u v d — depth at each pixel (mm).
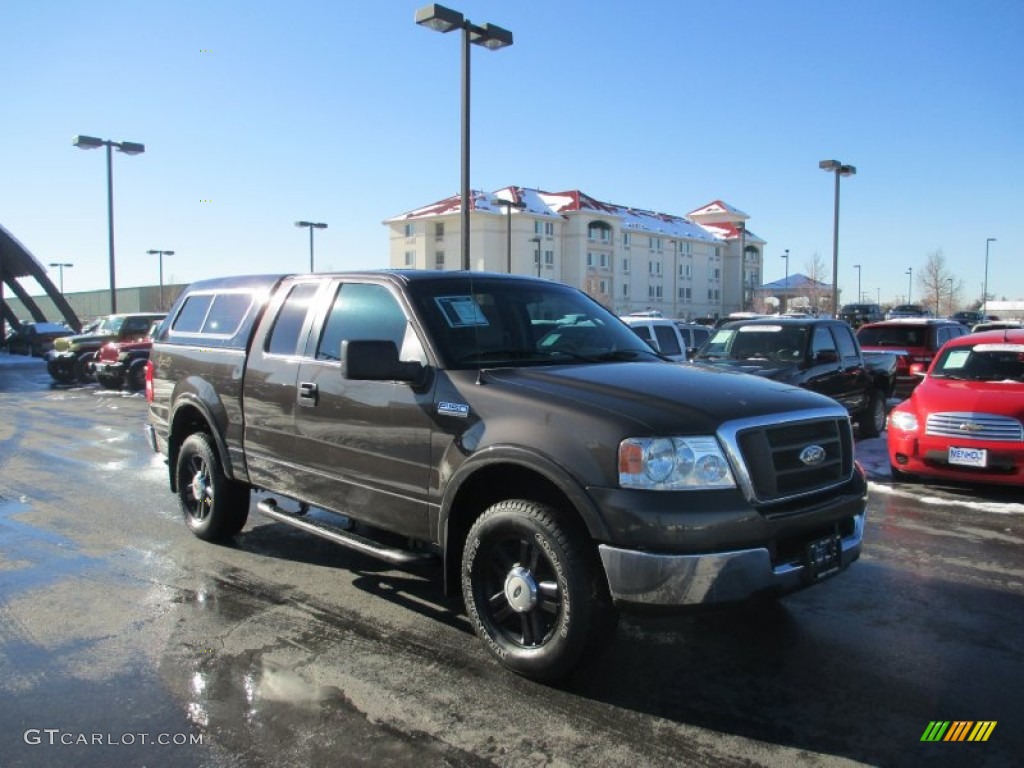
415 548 4492
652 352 5008
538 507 3686
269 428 5270
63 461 9734
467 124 16062
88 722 3430
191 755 3172
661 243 89375
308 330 5109
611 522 3387
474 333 4445
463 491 4047
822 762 3141
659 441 3379
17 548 6012
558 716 3484
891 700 3650
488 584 3959
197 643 4250
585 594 3533
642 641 4301
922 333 16016
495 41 16250
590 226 80375
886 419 12609
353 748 3225
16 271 46062
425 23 15375
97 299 74000
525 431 3691
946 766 3123
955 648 4219
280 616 4633
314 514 6902
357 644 4234
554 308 5004
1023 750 3238
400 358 4430
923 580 5316
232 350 5676
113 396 18766
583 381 3908
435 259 78438
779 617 4652
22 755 3172
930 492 7965
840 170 28516
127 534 6406
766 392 3875
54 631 4414
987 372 8422
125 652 4133
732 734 3346
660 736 3326
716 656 4117
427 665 3984
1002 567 5590
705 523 3314
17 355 38844
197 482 6195
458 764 3115
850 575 5418
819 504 3688
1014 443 7441
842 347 11305
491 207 75062
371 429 4449
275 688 3736
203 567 5543
